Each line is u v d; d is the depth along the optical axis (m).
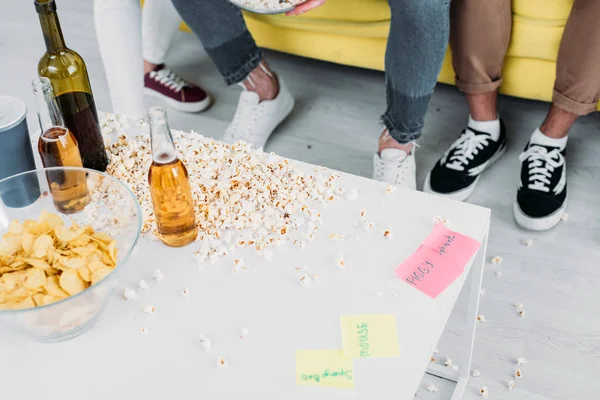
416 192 1.23
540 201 1.74
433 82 1.63
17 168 1.20
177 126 2.12
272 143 2.04
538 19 1.68
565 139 1.81
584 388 1.41
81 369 0.97
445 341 1.52
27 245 1.01
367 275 1.08
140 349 1.00
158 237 1.15
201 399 0.93
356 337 0.99
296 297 1.06
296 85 2.26
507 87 1.88
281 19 1.94
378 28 1.85
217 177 1.26
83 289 0.96
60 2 2.75
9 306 0.94
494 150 1.89
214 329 1.02
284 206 1.20
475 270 1.26
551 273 1.64
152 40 2.15
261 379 0.95
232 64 1.90
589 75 1.65
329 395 0.93
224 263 1.12
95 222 1.10
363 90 2.23
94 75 2.35
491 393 1.42
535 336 1.51
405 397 0.93
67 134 1.16
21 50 2.50
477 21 1.67
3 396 0.94
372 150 2.01
